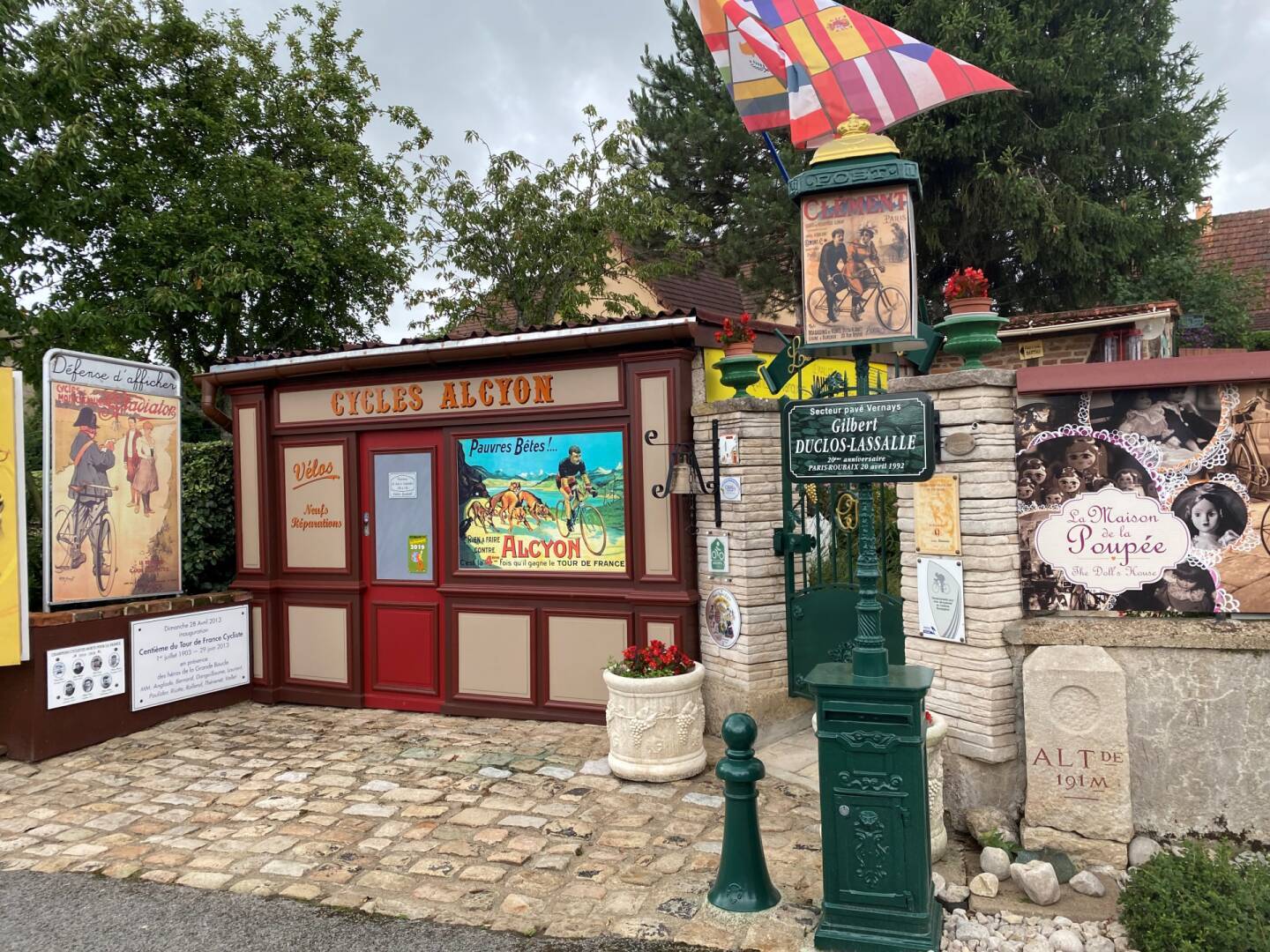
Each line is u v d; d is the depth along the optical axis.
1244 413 4.28
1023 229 14.09
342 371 7.73
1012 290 15.59
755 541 6.25
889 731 3.60
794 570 6.43
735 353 6.52
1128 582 4.48
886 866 3.59
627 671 5.84
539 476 7.11
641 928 3.86
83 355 6.95
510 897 4.19
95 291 12.76
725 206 17.22
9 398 6.36
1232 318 16.20
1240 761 4.23
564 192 15.14
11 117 9.15
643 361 6.67
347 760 6.30
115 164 12.73
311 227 13.66
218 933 3.94
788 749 6.13
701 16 7.30
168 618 7.38
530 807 5.32
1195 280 16.16
